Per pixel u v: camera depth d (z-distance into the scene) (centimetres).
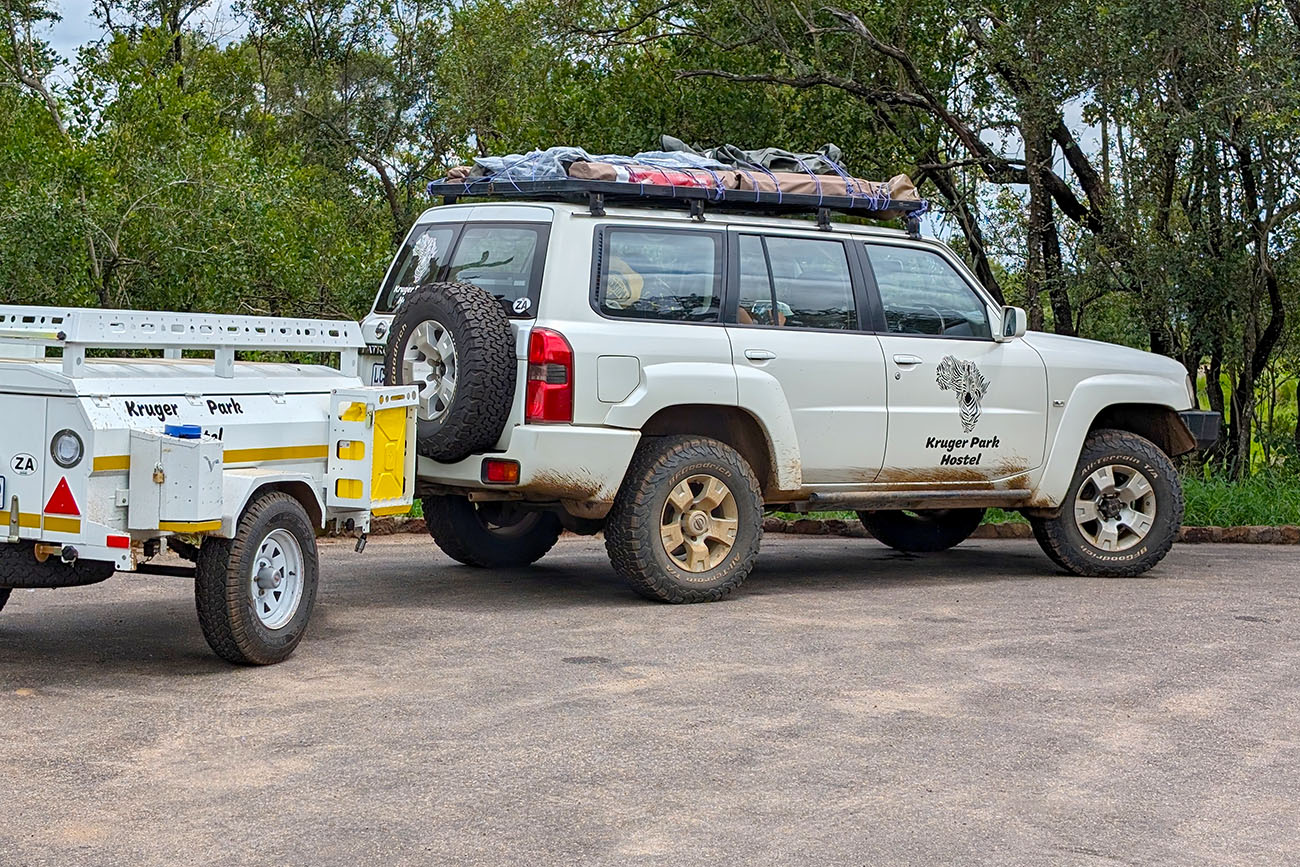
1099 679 703
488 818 491
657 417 889
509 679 682
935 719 625
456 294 822
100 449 634
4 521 648
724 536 888
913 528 1170
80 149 1440
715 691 664
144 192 1451
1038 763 566
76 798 505
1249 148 1550
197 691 652
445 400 833
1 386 645
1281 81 1431
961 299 984
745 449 917
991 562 1112
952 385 962
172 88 1583
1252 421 2067
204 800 505
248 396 715
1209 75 1520
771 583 980
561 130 1922
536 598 903
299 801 505
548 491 836
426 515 1016
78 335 633
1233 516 1342
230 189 1475
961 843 475
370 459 767
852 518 1323
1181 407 1060
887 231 965
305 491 735
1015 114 1650
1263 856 470
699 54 1819
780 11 1717
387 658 723
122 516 651
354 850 459
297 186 1658
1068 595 942
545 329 828
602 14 1945
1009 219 1734
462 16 2978
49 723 597
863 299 942
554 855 457
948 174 1833
